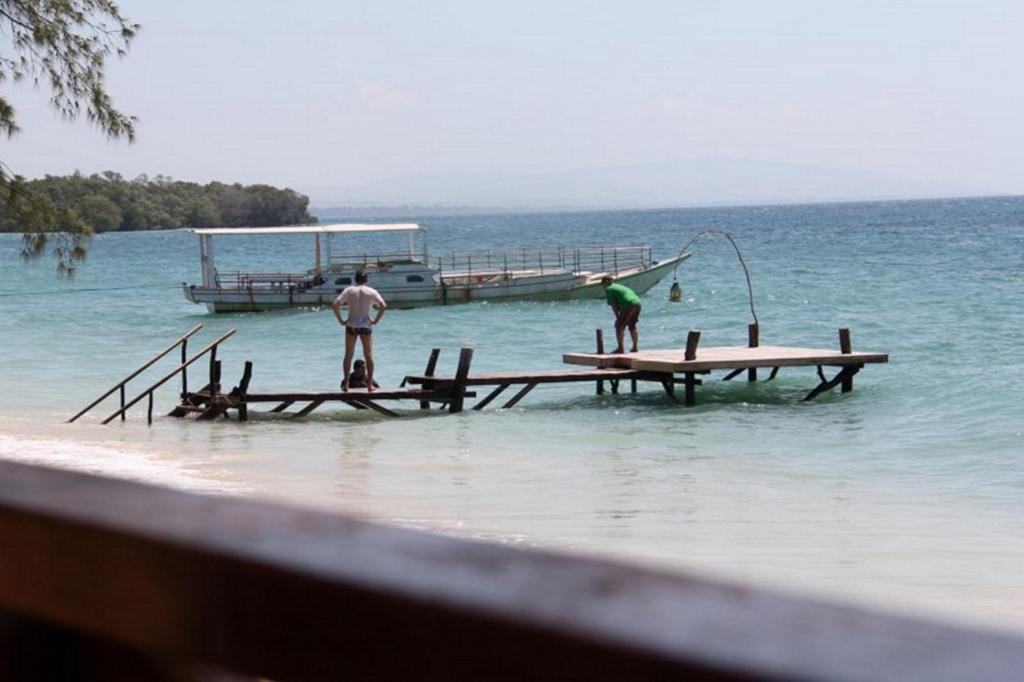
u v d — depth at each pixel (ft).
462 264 167.22
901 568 32.09
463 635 2.39
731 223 644.27
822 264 228.22
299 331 129.08
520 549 2.73
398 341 119.34
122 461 51.34
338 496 43.45
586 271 159.94
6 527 3.20
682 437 60.03
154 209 610.65
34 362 103.76
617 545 34.96
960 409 65.82
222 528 2.97
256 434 62.13
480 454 55.11
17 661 3.27
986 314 126.21
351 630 2.58
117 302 180.96
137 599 2.98
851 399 71.72
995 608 27.30
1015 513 40.78
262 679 2.78
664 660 2.12
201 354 67.82
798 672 2.00
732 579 2.44
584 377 72.08
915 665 1.98
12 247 446.60
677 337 120.06
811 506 42.24
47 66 53.78
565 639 2.24
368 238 588.50
